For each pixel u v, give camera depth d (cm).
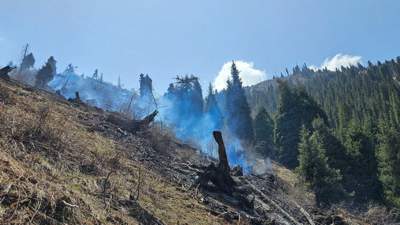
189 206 817
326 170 2689
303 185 2631
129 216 574
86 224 454
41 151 710
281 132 4669
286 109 4784
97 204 552
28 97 1312
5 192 416
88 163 767
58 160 701
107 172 776
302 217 1390
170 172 1124
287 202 1611
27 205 416
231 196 1096
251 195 1345
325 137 3697
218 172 1132
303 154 2805
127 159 1030
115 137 1312
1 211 382
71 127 1098
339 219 1477
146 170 991
